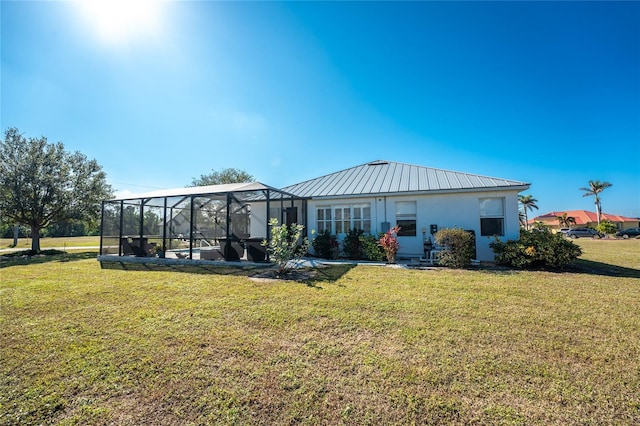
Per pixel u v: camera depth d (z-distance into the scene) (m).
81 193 19.56
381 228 12.59
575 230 40.59
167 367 3.11
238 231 15.52
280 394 2.60
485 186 11.08
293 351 3.47
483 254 11.17
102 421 2.28
